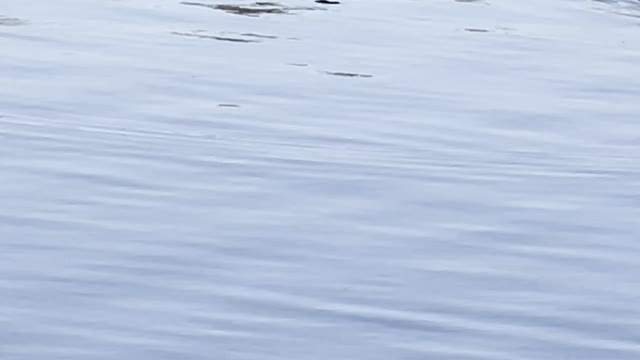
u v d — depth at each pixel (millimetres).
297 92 11016
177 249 7008
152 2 14383
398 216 7820
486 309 6324
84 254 6859
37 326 5875
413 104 10875
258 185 8359
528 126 10438
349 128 10023
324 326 6031
